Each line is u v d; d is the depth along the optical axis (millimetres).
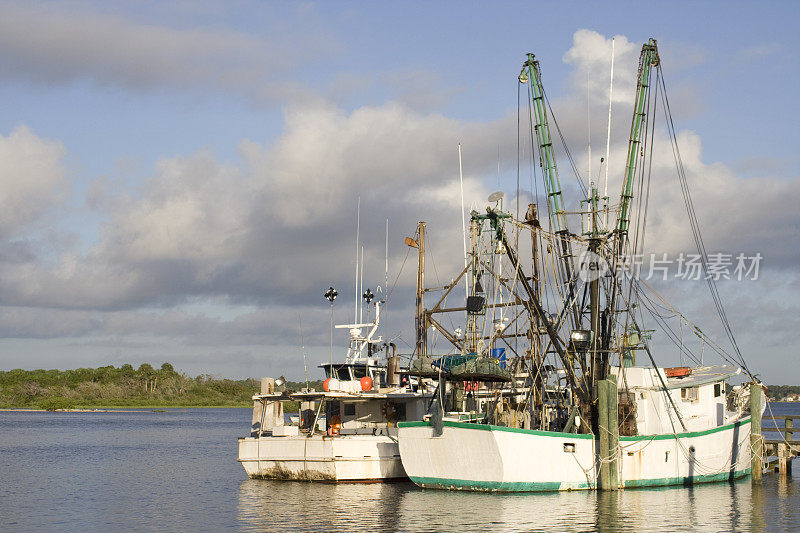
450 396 65688
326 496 55906
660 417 61250
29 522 51562
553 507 50906
